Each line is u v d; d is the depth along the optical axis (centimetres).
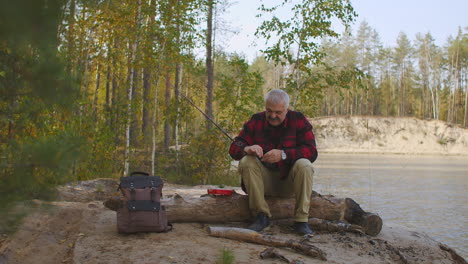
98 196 594
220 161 1138
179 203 420
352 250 374
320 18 1069
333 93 5738
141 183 379
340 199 446
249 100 1134
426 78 6425
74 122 428
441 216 991
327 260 338
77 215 430
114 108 1005
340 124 5125
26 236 349
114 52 998
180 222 425
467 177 2048
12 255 311
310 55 1104
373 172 2244
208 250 331
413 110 7331
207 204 426
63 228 384
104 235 363
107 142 877
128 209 362
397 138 5003
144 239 353
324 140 4962
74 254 308
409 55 6594
